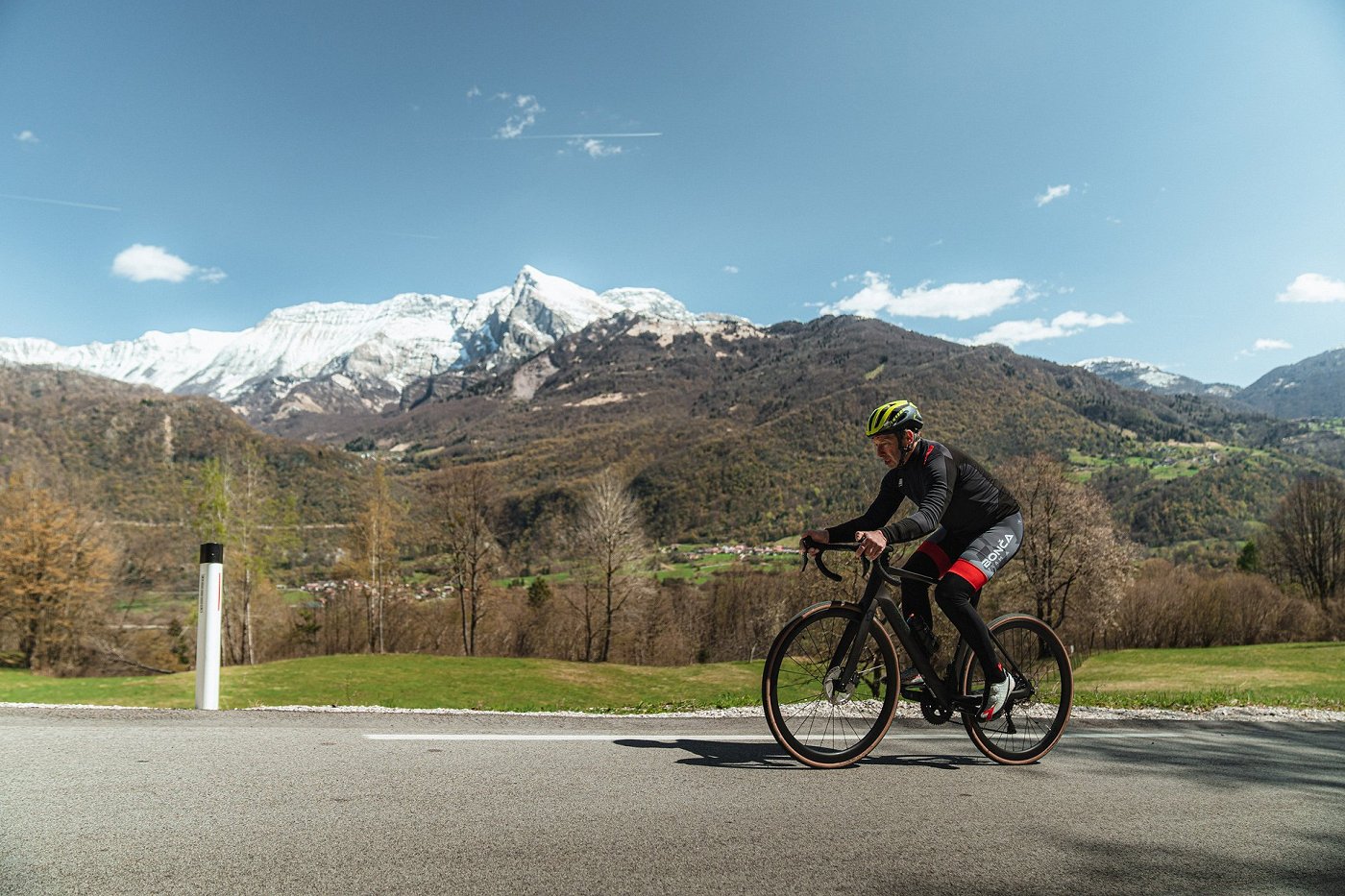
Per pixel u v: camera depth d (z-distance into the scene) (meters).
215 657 5.64
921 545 4.61
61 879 2.18
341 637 51.97
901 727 5.38
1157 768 4.26
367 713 5.42
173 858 2.36
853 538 4.41
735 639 54.38
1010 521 4.49
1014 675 4.35
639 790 3.32
